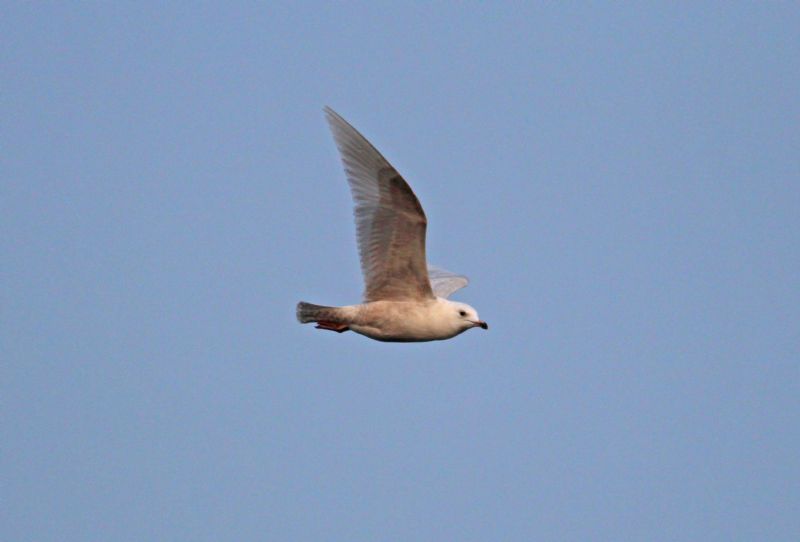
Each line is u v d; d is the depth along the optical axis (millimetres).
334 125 16234
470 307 17109
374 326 17031
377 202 16188
